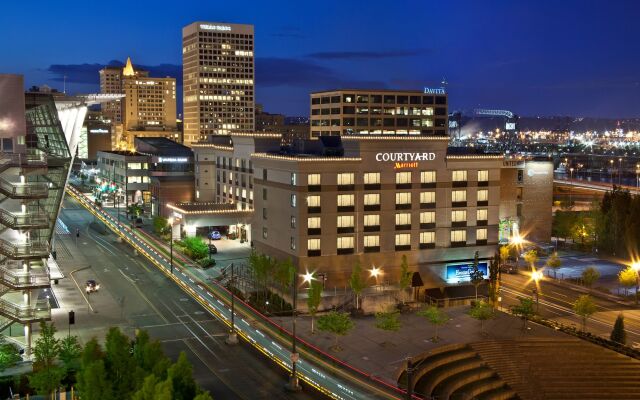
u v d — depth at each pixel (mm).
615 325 77000
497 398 66062
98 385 44500
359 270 87062
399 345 74062
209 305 89812
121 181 194500
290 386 60688
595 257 127688
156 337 75500
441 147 100500
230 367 66688
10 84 76625
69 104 95125
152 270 110938
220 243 134125
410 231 99812
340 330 72562
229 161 145000
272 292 94875
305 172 94250
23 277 66875
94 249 129125
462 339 76375
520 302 90562
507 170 132375
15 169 72812
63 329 76750
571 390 68188
